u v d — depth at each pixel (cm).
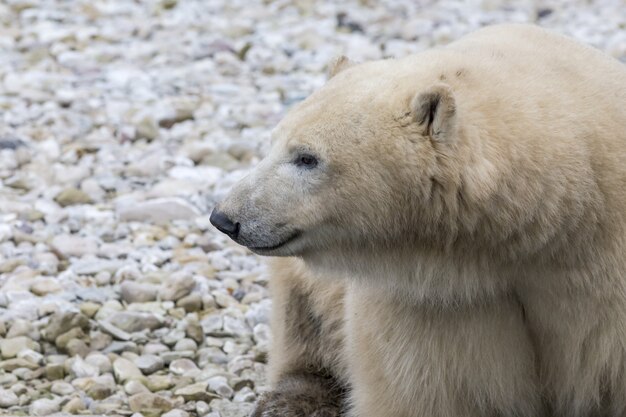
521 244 784
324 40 2055
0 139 1596
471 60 827
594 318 807
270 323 1064
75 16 2162
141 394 1021
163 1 2258
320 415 1002
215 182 1503
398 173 782
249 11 2219
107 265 1273
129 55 1973
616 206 785
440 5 2272
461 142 773
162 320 1155
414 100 779
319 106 806
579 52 873
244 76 1909
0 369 1080
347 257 828
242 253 1332
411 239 805
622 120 809
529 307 830
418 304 839
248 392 1055
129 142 1638
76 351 1106
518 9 2244
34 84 1819
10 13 2172
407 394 862
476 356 842
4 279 1244
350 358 912
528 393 864
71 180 1507
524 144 772
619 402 838
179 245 1344
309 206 802
